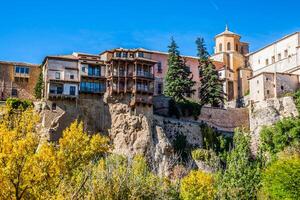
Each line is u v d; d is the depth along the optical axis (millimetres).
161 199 41656
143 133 93250
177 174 74562
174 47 112188
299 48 119500
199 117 106188
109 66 97188
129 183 37594
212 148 100312
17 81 101875
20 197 27516
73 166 32594
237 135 100000
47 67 93250
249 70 135625
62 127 88500
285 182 70750
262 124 105125
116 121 93312
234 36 144875
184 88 108812
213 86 114812
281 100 107062
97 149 33969
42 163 28531
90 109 92500
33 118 31766
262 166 84812
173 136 98250
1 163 27484
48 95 89562
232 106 129375
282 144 96875
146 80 97438
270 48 131875
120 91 95438
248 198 72812
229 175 76250
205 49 120188
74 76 93812
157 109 103312
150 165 77062
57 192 30141
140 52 100750
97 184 35594
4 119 31812
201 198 67312
